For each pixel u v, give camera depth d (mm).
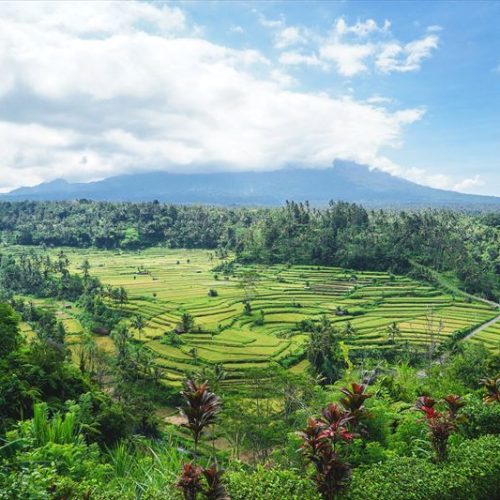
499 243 154750
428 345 85438
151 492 7785
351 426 9875
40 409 10664
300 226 175000
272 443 38906
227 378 69688
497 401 14031
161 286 135875
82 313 109375
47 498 6496
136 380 66875
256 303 114188
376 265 146000
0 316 23500
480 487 9672
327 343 74312
